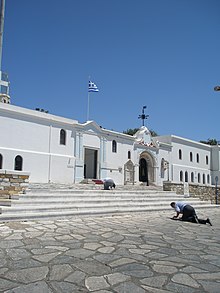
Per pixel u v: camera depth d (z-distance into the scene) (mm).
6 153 22219
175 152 39406
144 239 6840
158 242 6578
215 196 21906
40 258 4879
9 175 10523
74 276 4094
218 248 6211
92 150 29953
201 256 5438
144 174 35625
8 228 7332
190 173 41500
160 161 36656
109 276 4133
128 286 3785
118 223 9289
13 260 4719
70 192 12938
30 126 24125
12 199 10266
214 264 4902
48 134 25344
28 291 3539
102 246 5895
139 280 4012
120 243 6262
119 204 12656
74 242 6160
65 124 26688
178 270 4500
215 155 46531
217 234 8086
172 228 8812
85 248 5672
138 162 33656
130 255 5289
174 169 38594
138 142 33750
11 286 3678
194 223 10242
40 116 24734
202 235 7812
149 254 5422
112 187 17750
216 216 13281
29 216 8594
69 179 26359
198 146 44125
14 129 23047
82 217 10031
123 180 31594
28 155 23578
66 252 5312
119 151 31609
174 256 5355
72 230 7539
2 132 22312
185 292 3637
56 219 9227
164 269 4527
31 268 4367
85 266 4543
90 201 12062
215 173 46094
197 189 20219
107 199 13172
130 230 8016
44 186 16422
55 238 6469
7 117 22719
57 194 11641
